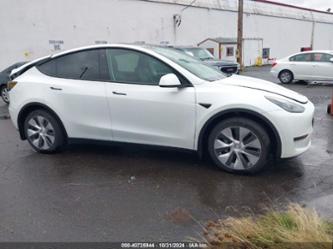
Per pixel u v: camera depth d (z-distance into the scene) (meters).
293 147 4.27
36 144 5.57
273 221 3.01
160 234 3.16
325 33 47.91
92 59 5.11
